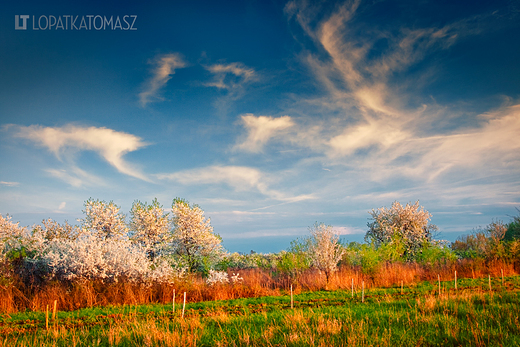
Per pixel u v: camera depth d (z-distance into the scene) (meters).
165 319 9.52
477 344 5.98
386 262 20.86
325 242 17.66
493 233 22.64
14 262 14.75
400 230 26.52
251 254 28.09
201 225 23.61
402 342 6.28
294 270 18.52
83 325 9.41
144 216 23.19
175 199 24.30
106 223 22.03
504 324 7.10
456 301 9.41
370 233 28.38
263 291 15.20
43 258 14.44
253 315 9.77
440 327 7.23
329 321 7.54
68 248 14.76
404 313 8.73
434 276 18.53
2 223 17.05
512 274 18.62
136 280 14.66
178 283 15.18
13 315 11.09
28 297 13.06
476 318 7.63
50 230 19.98
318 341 6.42
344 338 6.72
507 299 9.73
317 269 18.22
